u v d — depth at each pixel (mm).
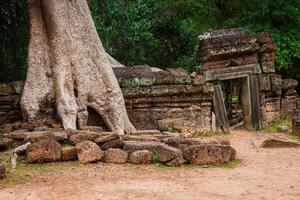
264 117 16688
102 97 13188
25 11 16141
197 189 7039
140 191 6852
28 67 12789
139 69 15125
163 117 14797
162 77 14898
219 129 15547
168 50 26219
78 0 13461
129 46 22906
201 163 9172
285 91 17641
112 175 8055
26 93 12555
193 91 14953
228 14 25484
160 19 25484
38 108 12445
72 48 12953
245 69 16500
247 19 22625
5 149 10227
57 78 12547
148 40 24047
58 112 12312
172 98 14906
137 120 14703
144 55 24688
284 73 22359
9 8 15914
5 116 13102
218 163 9320
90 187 7121
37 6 13211
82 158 9086
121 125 13148
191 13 25828
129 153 9359
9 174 8094
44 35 13047
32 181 7582
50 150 9148
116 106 13258
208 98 15281
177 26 25672
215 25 24719
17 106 13188
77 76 12852
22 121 12633
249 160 10000
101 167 8766
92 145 9195
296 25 21641
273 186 7328
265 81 16656
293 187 7254
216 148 9344
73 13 13250
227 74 16312
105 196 6547
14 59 17000
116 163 9156
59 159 9219
